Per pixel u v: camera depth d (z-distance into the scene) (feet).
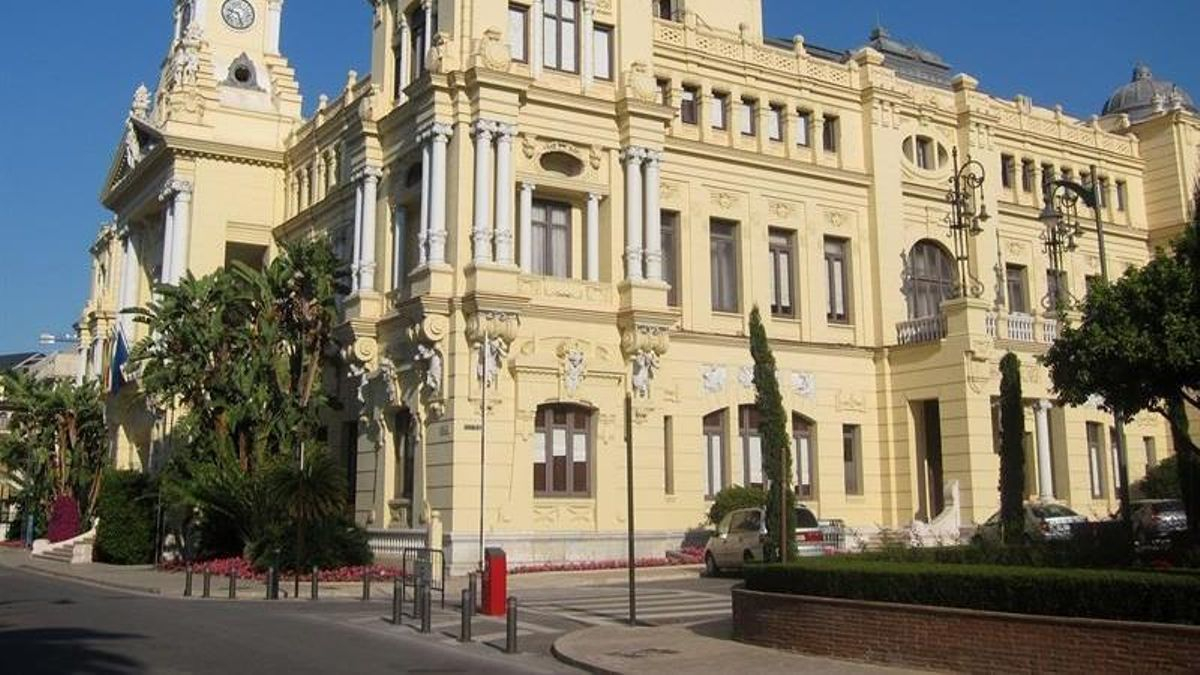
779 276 137.18
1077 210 163.43
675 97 131.85
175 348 125.39
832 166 142.41
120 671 48.44
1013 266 157.07
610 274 119.03
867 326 140.77
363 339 122.01
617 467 115.24
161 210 179.93
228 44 179.01
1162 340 72.08
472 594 64.03
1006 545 68.03
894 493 135.23
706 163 132.16
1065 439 138.92
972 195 144.05
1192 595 40.40
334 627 67.56
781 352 132.26
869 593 52.21
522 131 115.96
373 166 127.24
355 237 128.26
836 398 135.74
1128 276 77.77
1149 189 176.24
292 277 127.44
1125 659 41.22
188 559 116.88
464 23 116.57
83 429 193.77
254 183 166.71
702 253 130.21
